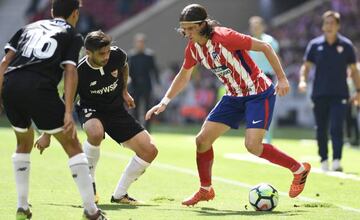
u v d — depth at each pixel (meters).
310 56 35.91
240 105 23.48
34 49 18.97
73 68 18.72
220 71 23.09
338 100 35.25
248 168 36.38
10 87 18.80
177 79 24.39
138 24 95.38
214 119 23.70
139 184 29.89
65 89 18.59
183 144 52.81
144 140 24.05
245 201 25.25
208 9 95.31
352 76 36.12
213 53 22.69
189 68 24.11
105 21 97.88
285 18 93.00
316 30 89.75
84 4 98.56
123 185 24.25
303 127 80.94
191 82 85.50
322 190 28.33
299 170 23.89
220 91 56.25
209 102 84.31
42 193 26.36
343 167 37.81
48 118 18.72
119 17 98.00
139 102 60.75
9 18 103.81
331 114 35.47
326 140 35.69
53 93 18.89
